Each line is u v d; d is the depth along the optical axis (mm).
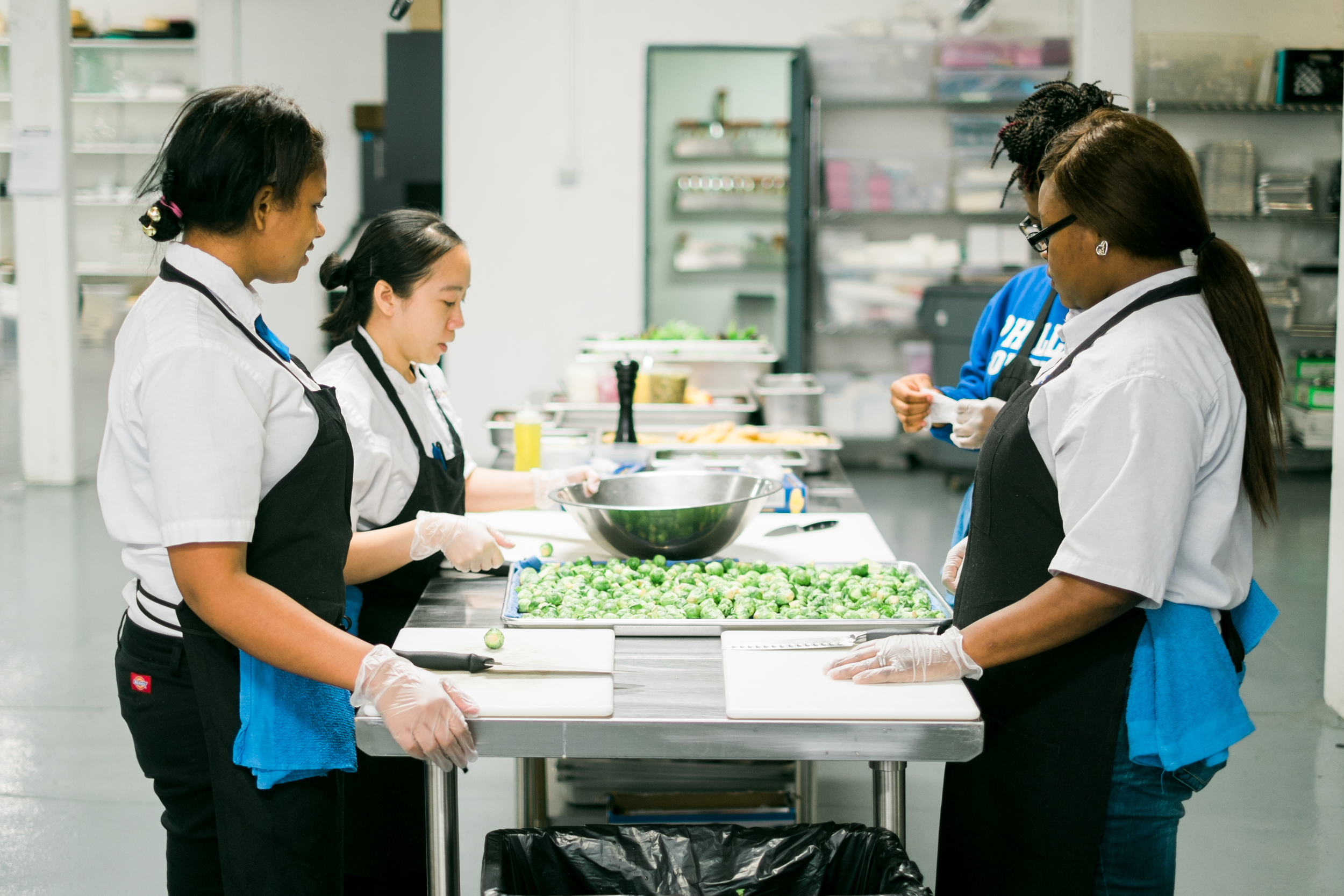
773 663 1547
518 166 7574
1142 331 1352
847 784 3033
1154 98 7176
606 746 1384
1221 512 1380
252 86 1405
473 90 7508
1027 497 1472
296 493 1420
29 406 6617
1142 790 1432
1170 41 7145
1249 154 7164
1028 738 1480
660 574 1961
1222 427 1357
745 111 8180
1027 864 1492
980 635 1414
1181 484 1308
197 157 1343
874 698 1408
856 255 7355
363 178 8875
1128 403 1315
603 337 5605
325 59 9352
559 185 7594
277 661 1332
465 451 2516
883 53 7133
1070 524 1353
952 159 7246
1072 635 1363
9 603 4527
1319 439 7039
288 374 1417
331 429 1456
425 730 1328
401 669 1338
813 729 1372
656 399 4406
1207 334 1367
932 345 7301
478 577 2080
